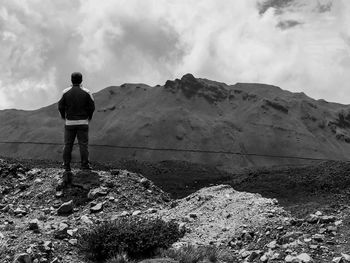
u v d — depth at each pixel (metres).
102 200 17.16
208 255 11.03
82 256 11.28
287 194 22.80
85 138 19.22
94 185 18.17
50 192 17.95
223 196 15.84
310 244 10.84
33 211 16.78
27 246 11.30
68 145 18.86
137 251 11.13
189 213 15.16
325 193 21.03
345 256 9.95
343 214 12.44
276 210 13.62
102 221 14.77
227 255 11.17
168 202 18.45
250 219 13.22
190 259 10.62
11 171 19.95
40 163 23.61
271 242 11.31
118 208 16.78
